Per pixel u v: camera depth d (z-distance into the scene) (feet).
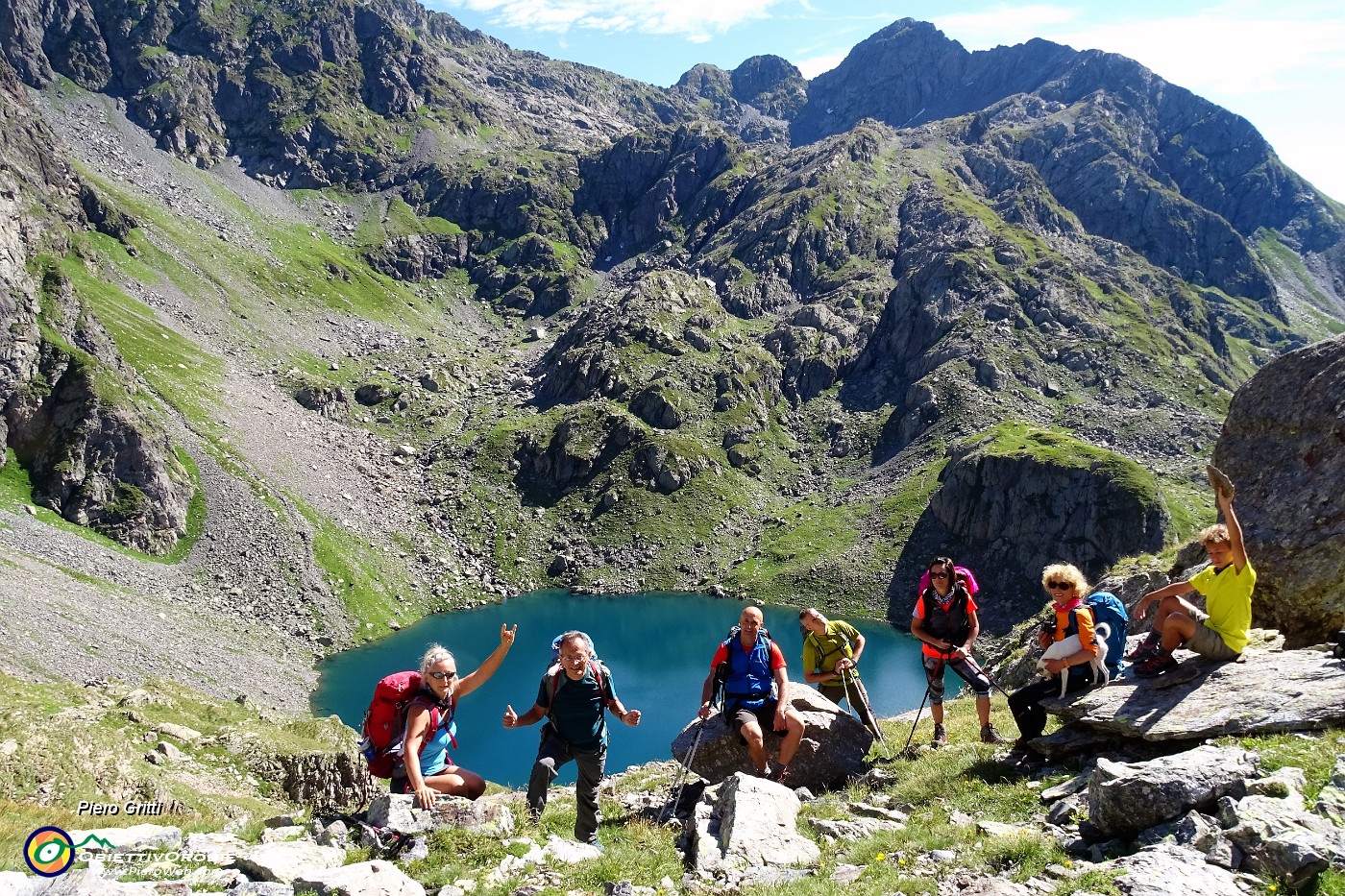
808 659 64.44
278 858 38.17
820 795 56.18
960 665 60.13
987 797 47.42
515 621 548.72
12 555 395.14
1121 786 37.29
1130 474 583.17
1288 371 68.44
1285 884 30.83
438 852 40.45
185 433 585.22
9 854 39.55
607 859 40.91
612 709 47.78
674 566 652.48
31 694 145.79
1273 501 64.59
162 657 365.81
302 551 540.52
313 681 427.33
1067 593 51.55
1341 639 45.01
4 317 501.97
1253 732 41.50
